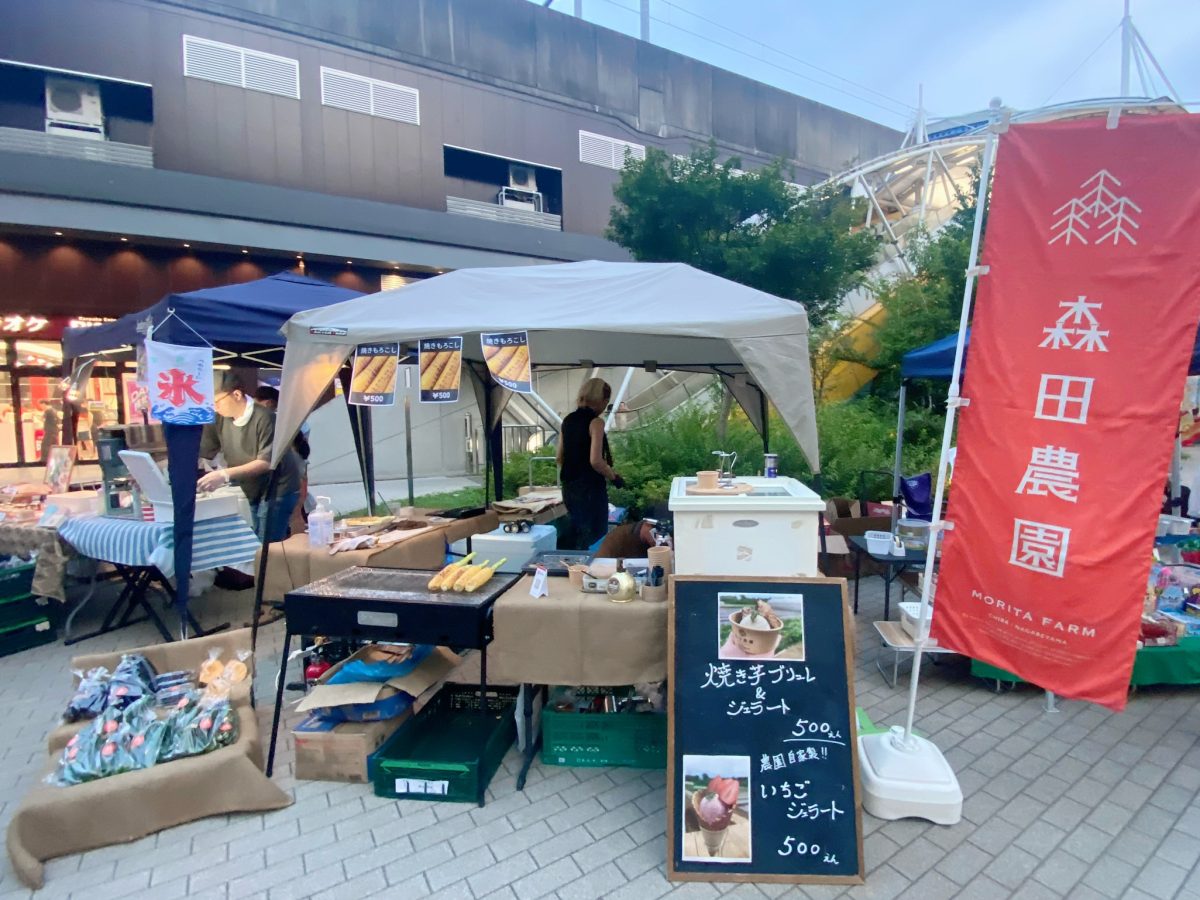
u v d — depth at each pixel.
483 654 2.72
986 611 2.44
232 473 4.22
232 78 11.64
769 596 2.43
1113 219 2.11
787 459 7.46
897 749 2.60
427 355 3.50
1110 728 3.18
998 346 2.35
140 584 4.49
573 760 2.89
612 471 4.69
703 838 2.22
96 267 10.59
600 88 15.94
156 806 2.45
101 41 10.66
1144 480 2.11
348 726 2.84
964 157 15.01
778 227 8.95
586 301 3.64
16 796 2.72
